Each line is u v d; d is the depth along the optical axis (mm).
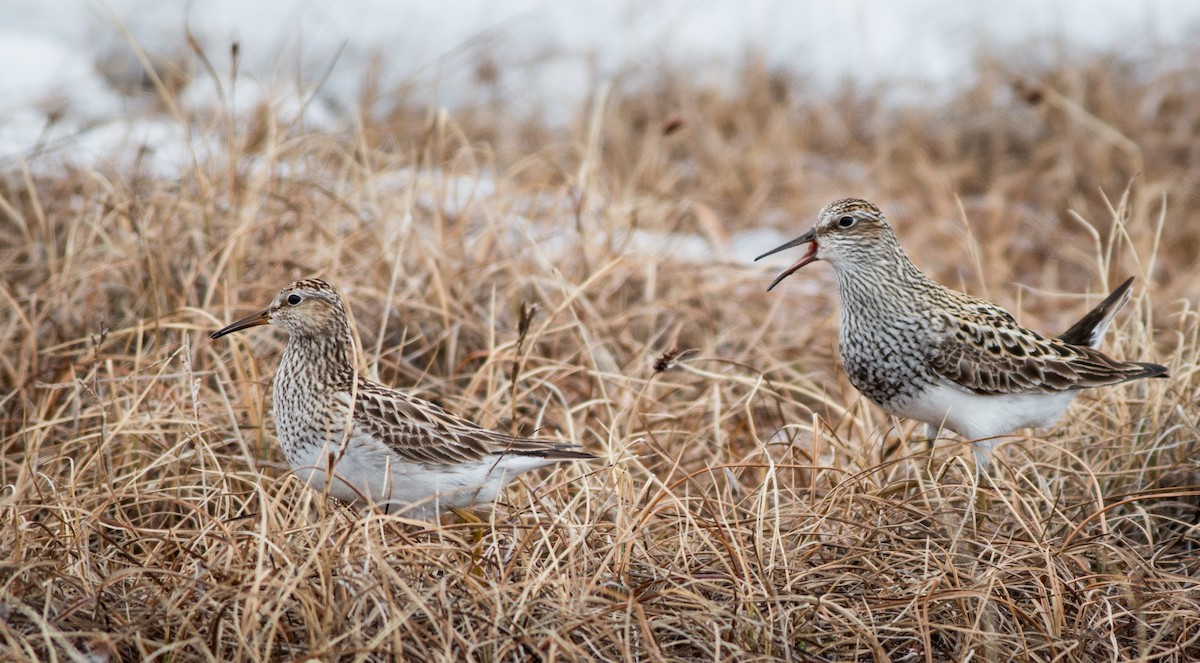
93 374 11625
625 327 15188
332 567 9227
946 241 19812
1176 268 19344
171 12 23828
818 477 11891
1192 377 12867
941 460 11867
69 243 14305
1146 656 9055
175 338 13531
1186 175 21141
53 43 22766
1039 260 19828
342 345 10664
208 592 9000
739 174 21500
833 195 21109
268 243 14961
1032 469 11914
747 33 25047
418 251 15172
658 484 11047
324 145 17094
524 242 15797
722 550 10297
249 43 23578
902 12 25734
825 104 23625
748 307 16453
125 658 8977
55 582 9375
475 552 9727
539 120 22547
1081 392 12898
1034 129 22875
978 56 24250
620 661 9023
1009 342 11500
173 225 15031
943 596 9383
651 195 19266
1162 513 11727
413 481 10445
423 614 9148
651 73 23875
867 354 11836
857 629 9367
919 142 22656
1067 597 10000
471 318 14656
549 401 13703
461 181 18359
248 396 12273
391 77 23422
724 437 13055
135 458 11875
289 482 11414
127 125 18000
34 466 10633
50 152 16859
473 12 24891
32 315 13219
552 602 9195
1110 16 25297
